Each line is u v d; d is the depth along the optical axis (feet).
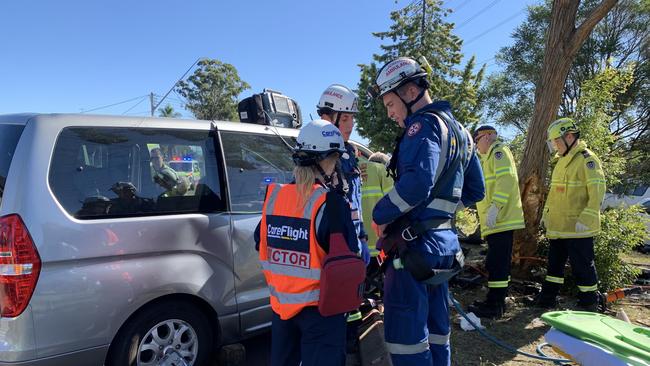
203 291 9.66
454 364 11.23
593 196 14.07
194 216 9.72
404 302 7.57
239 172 11.00
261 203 11.16
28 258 7.67
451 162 7.77
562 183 14.75
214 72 143.13
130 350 8.73
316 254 6.91
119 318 8.52
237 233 10.39
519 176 18.24
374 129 70.38
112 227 8.55
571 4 17.08
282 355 7.41
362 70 72.38
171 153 9.95
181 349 9.62
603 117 18.49
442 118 7.66
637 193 48.34
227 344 10.45
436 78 79.82
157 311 9.12
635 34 66.13
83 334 8.12
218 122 11.10
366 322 12.01
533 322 14.02
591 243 14.46
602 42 65.67
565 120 14.85
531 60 73.00
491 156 14.35
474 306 14.70
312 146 7.07
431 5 83.41
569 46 17.04
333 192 7.06
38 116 8.56
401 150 7.47
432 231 7.64
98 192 8.67
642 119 65.62
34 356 7.69
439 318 8.28
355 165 9.79
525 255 17.81
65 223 8.09
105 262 8.42
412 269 7.29
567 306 15.39
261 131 12.01
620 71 19.17
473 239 24.23
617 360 7.49
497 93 78.28
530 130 18.02
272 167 11.94
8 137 8.54
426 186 6.95
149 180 9.41
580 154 14.55
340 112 10.20
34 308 7.68
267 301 10.97
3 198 7.95
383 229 7.89
